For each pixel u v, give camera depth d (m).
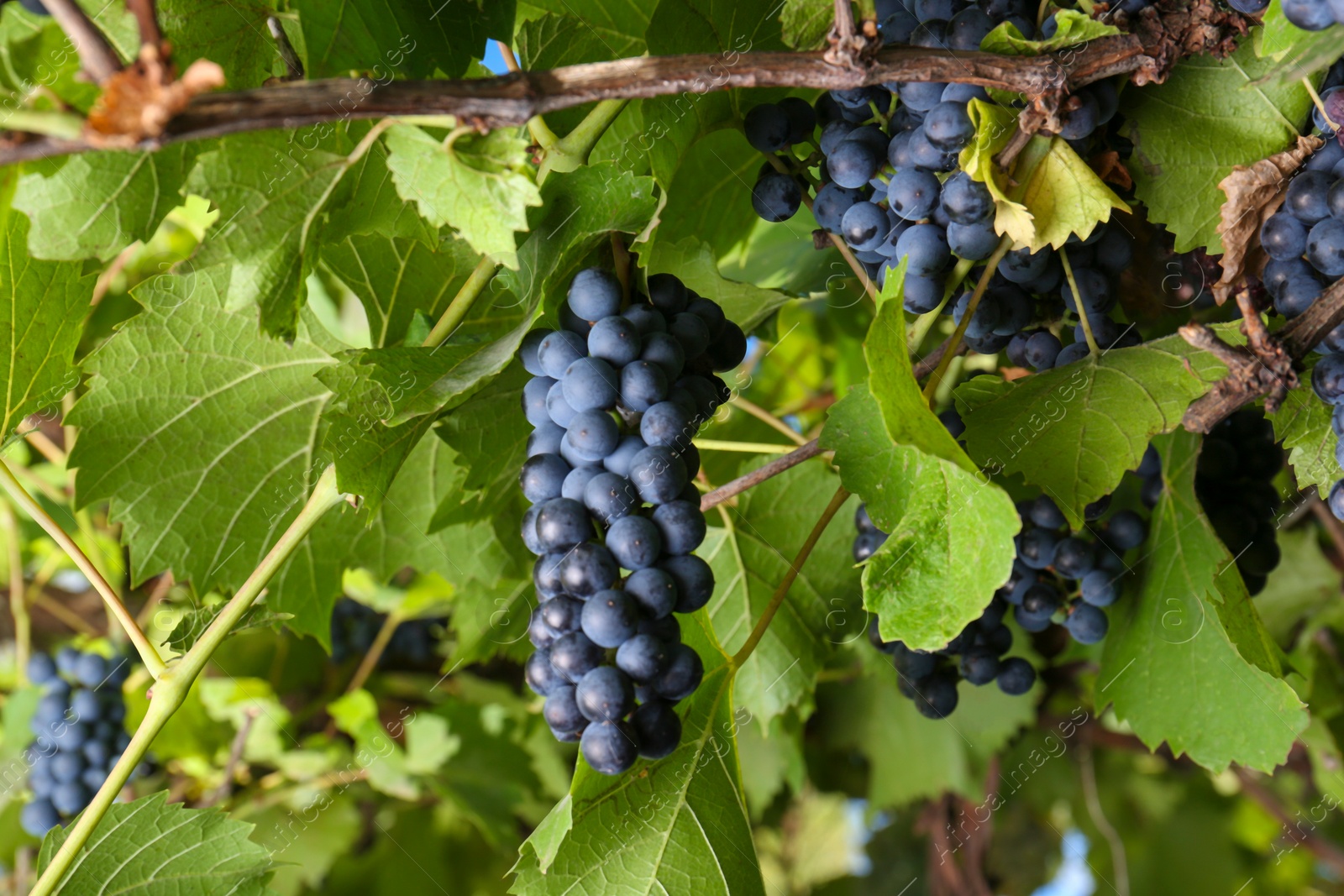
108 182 0.61
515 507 0.78
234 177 0.62
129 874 0.69
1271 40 0.62
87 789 0.89
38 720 0.90
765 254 0.88
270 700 1.09
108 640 1.04
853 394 0.62
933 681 0.74
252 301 0.62
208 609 0.69
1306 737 0.94
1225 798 1.58
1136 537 0.72
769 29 0.69
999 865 1.37
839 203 0.67
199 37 0.63
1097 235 0.68
